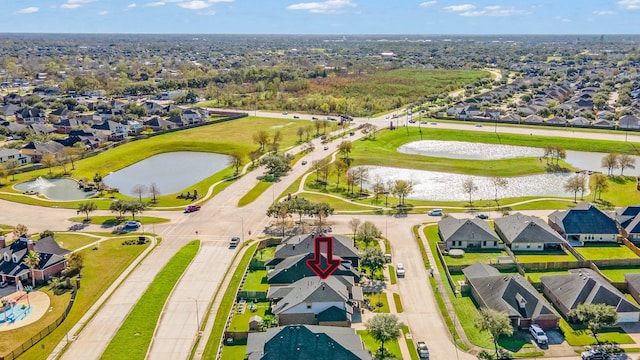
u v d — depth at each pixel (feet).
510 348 299.58
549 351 295.69
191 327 325.83
